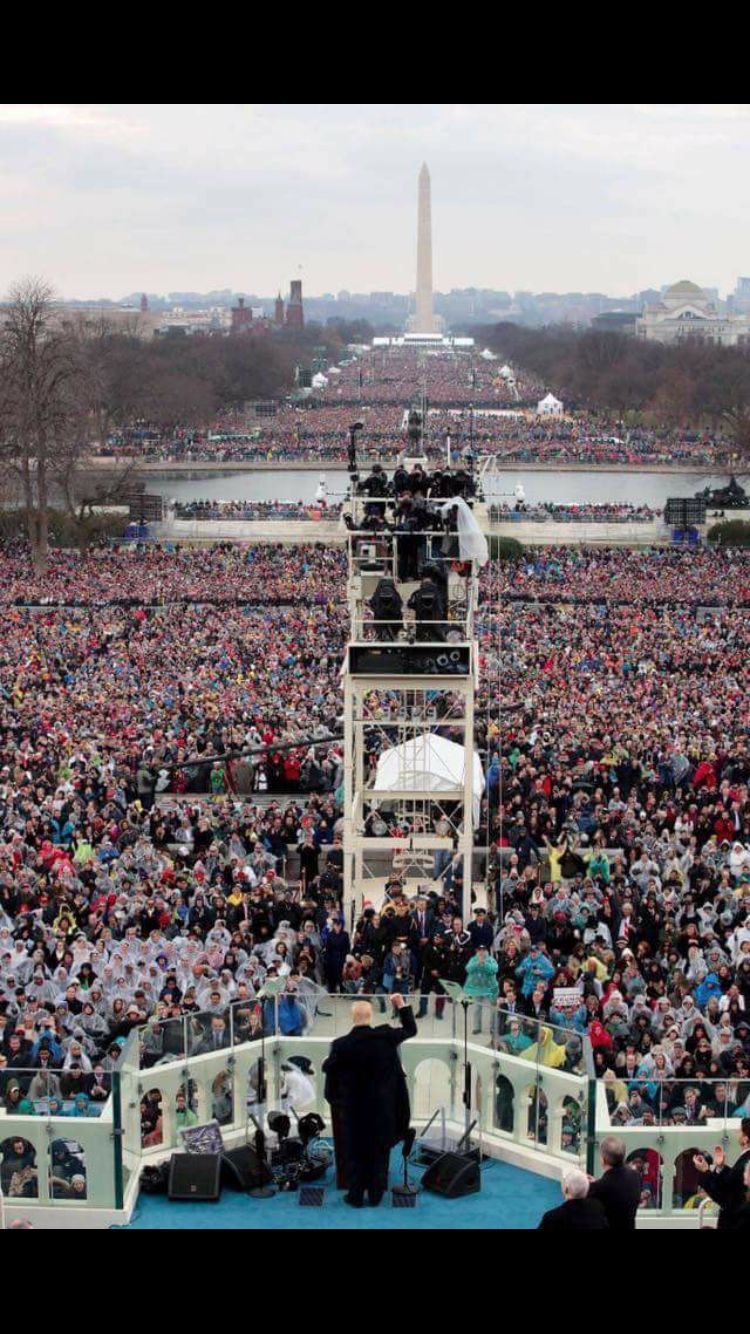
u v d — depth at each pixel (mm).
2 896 87750
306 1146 48344
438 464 123250
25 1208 46438
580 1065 48594
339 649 184375
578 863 95812
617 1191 38625
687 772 118562
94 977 72438
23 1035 61844
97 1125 46125
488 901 91625
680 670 174625
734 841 97188
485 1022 50750
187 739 127938
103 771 117812
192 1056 50375
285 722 138125
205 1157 47094
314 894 91250
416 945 77188
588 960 73750
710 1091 48562
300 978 54500
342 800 108188
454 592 96562
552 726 132500
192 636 194625
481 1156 49500
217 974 70312
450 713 101625
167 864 93812
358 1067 45375
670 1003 70188
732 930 82500
